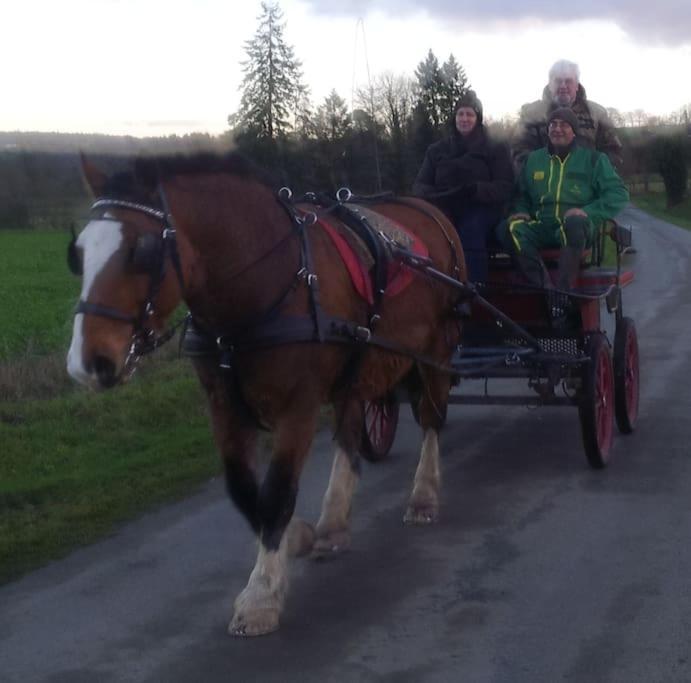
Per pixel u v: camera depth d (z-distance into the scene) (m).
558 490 6.50
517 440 7.89
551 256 7.38
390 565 5.26
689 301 17.22
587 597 4.74
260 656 4.21
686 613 4.52
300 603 4.77
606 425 7.06
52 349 12.93
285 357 4.41
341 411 5.33
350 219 5.18
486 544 5.54
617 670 3.98
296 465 4.50
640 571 5.05
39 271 26.70
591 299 6.89
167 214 4.07
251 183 4.55
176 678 4.02
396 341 5.42
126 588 5.03
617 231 7.62
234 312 4.36
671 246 32.31
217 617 4.64
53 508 6.38
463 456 7.45
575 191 7.16
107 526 6.02
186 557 5.47
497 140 7.34
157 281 3.98
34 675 4.09
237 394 4.53
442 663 4.09
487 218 7.34
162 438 8.11
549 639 4.29
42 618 4.68
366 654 4.20
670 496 6.30
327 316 4.58
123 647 4.34
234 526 5.98
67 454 7.59
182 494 6.63
